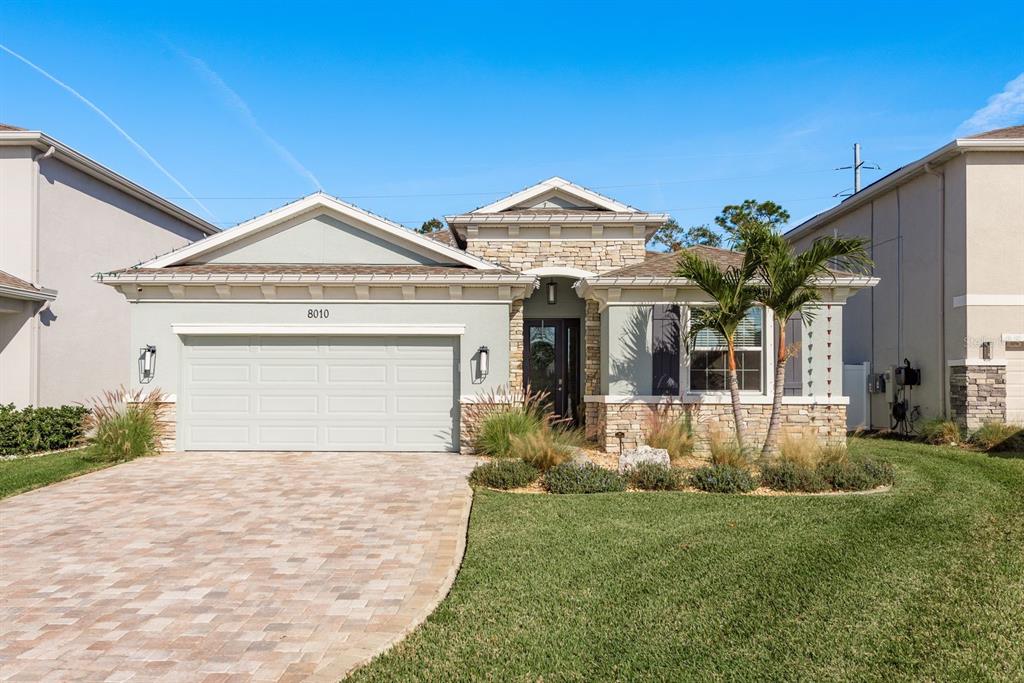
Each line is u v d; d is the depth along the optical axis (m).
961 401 16.08
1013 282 15.92
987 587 5.91
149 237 20.86
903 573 6.28
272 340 13.91
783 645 4.83
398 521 8.38
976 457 13.48
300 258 14.84
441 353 13.95
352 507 9.08
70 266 17.38
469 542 7.37
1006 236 15.98
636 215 16.03
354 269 14.07
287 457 13.10
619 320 14.02
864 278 13.73
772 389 13.94
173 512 8.84
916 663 4.54
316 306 13.77
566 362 16.86
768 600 5.66
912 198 18.27
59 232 16.97
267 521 8.39
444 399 13.91
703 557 6.79
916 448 15.13
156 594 6.01
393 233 14.62
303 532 7.92
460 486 10.37
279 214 14.62
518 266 16.36
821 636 4.97
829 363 13.99
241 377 13.86
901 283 18.73
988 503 9.09
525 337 16.91
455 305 13.78
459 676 4.43
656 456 11.30
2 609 5.68
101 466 12.13
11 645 4.99
